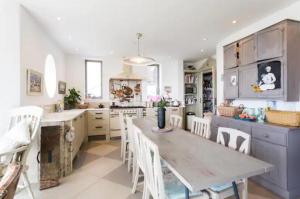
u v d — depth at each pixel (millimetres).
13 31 2492
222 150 1623
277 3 2537
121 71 5785
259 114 2824
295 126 2221
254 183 2539
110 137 5094
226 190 1489
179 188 1521
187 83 6305
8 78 2482
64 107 4863
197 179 1069
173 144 1821
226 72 3617
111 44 4332
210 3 2516
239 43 3244
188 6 2592
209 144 1824
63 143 2736
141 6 2580
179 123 2988
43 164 2402
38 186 2418
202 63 5941
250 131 2648
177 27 3354
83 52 5051
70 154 2855
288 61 2420
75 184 2490
